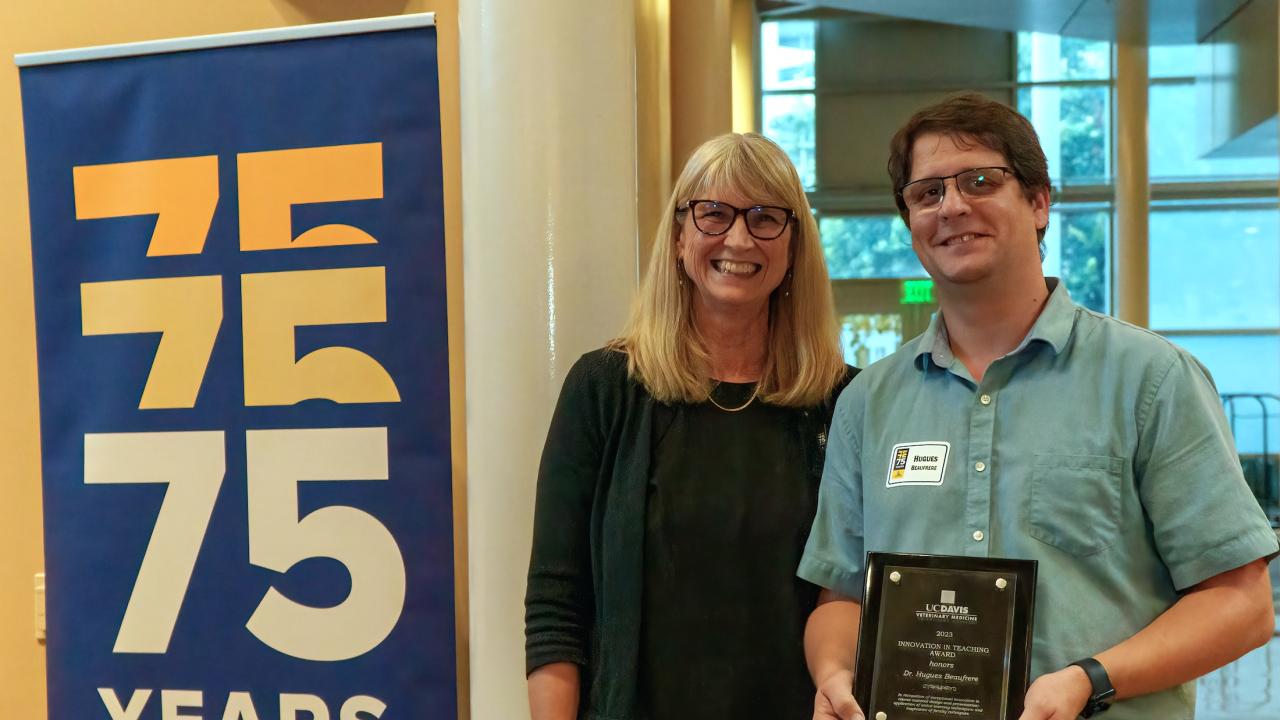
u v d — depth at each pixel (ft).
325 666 7.19
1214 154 32.86
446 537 7.09
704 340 6.36
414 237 7.13
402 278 7.14
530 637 6.04
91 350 7.55
